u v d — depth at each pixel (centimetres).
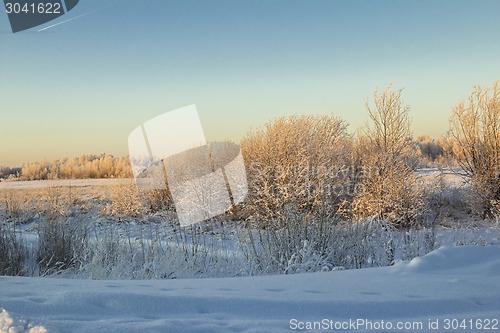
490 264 588
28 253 1056
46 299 369
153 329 308
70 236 1045
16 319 307
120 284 469
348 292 437
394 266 602
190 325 321
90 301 365
